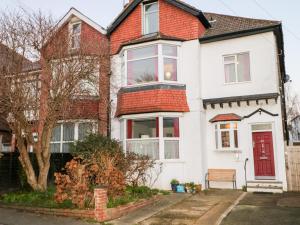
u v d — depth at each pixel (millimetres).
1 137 18812
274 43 15461
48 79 11531
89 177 10906
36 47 11672
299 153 14750
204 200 12273
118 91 17094
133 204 10352
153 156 15594
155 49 16391
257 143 15430
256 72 15594
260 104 15469
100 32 18719
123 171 12188
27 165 12023
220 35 16203
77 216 9234
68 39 12836
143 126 16516
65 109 11609
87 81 13305
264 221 8750
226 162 15805
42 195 11180
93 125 15555
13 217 9352
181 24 16797
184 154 15672
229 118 15742
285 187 14445
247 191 14367
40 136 12109
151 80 16266
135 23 17766
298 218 8945
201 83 16562
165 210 10430
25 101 11047
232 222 8750
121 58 17531
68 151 17344
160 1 17281
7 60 11195
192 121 15766
